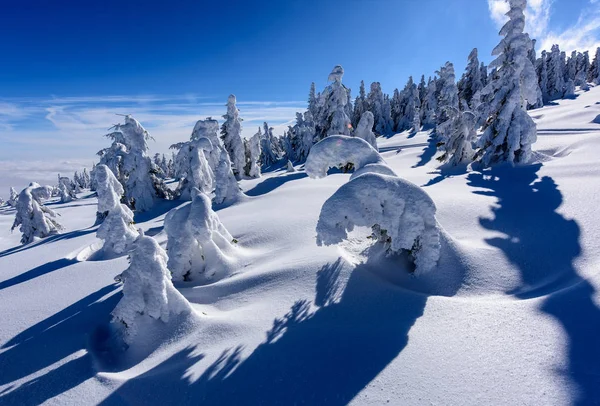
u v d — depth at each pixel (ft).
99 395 18.99
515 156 68.64
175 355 22.24
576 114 115.65
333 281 26.53
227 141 133.18
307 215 49.32
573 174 50.42
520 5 63.82
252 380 18.11
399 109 228.84
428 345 18.47
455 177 65.98
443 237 27.96
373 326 21.11
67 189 202.49
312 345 19.98
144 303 24.56
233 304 28.53
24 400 19.20
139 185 91.66
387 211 25.45
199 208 36.14
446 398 14.90
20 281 41.93
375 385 16.28
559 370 15.26
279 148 298.15
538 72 200.54
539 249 28.48
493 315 20.21
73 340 25.40
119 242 48.85
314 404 15.88
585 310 18.95
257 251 40.63
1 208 229.66
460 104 152.25
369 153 30.17
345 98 118.52
